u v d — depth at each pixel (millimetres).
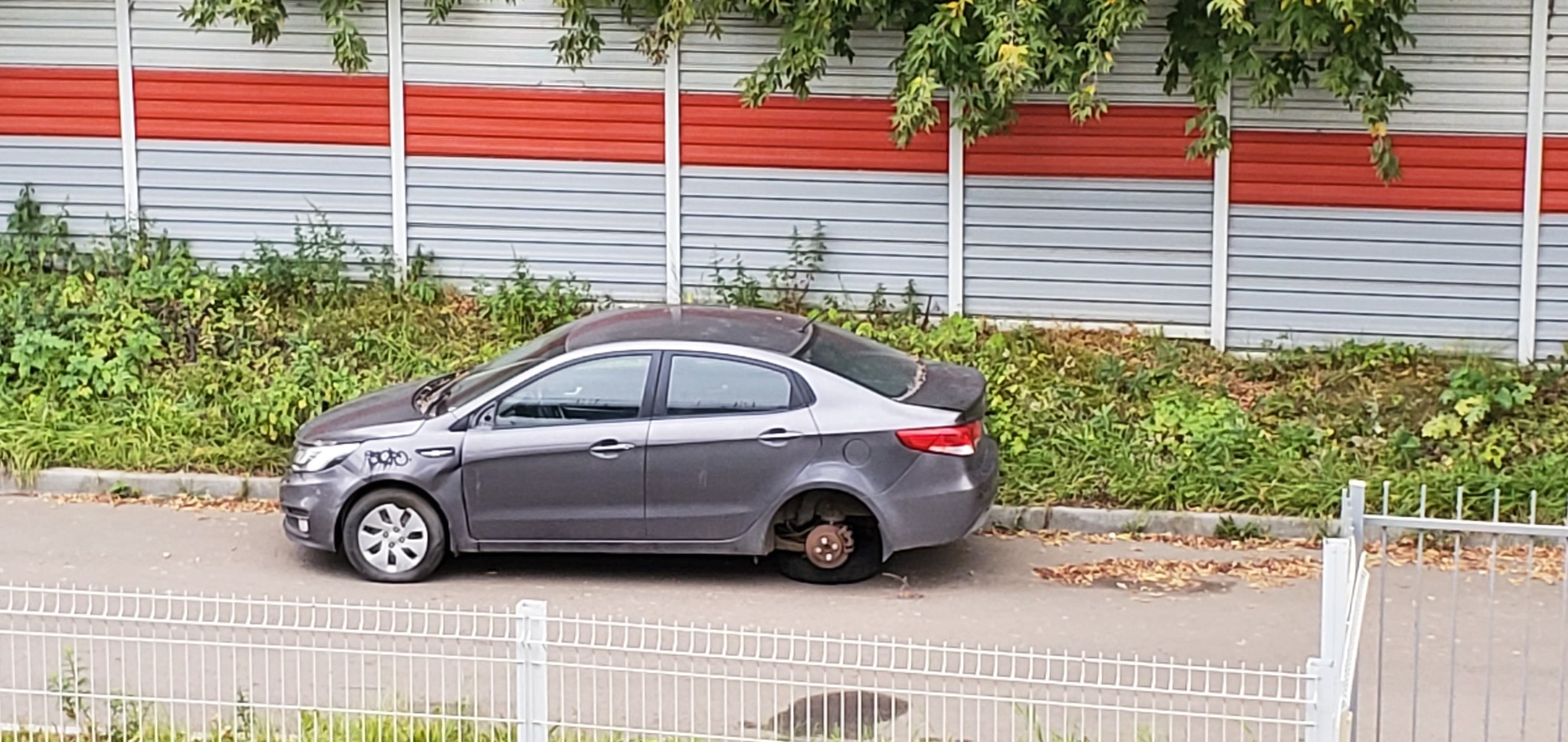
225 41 15633
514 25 15328
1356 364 14438
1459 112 14320
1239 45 13422
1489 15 14141
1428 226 14516
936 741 8234
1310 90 14438
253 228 15883
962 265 15117
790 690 8008
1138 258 14914
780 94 15078
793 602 10867
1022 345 14711
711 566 11609
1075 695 9203
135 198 15930
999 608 10773
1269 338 14852
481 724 7805
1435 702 9062
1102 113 14211
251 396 13852
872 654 9852
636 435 10953
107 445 13352
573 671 9344
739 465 10930
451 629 10234
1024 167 14914
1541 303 14477
